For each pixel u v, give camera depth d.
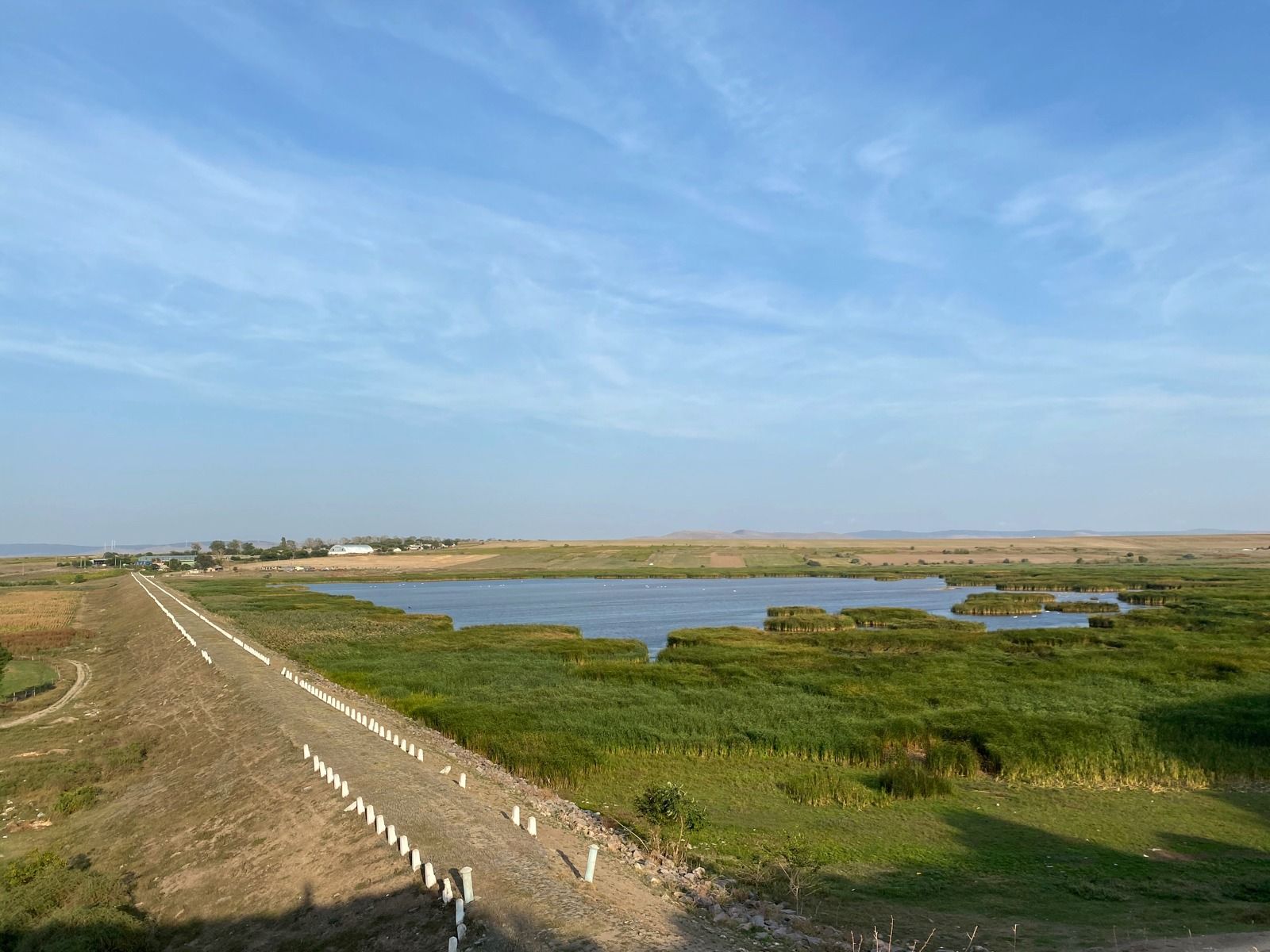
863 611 95.75
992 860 23.94
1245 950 16.52
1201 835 26.16
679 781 32.19
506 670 55.94
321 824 24.31
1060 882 22.17
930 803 29.25
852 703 43.00
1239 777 32.09
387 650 67.38
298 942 18.84
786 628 85.00
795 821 27.42
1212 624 78.44
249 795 28.84
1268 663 53.25
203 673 52.56
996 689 46.44
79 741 43.19
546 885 18.50
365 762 29.27
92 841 29.27
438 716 41.12
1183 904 20.56
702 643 70.94
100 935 20.38
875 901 20.75
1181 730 35.97
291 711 38.81
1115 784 31.50
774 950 16.14
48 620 104.12
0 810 32.62
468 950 16.16
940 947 17.47
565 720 39.84
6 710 51.88
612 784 31.88
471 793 25.95
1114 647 64.56
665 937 16.14
